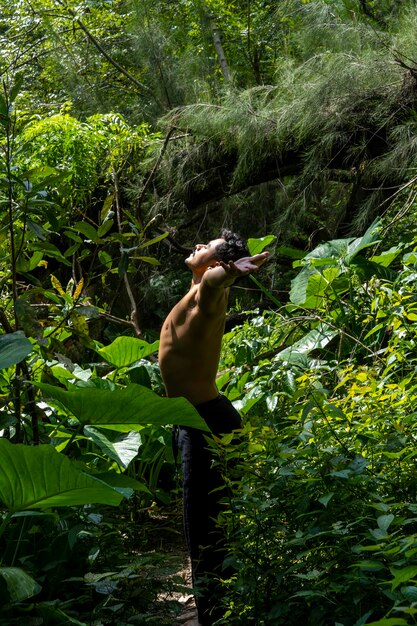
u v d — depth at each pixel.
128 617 3.07
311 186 8.35
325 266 6.16
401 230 6.90
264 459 2.89
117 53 12.52
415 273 5.48
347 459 2.77
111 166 8.48
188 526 3.37
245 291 9.62
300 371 4.73
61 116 8.23
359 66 7.70
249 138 8.21
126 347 5.23
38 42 12.37
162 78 10.24
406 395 3.33
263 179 8.77
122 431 4.11
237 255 3.40
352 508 2.69
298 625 2.69
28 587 2.63
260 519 2.79
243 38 11.73
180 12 11.75
